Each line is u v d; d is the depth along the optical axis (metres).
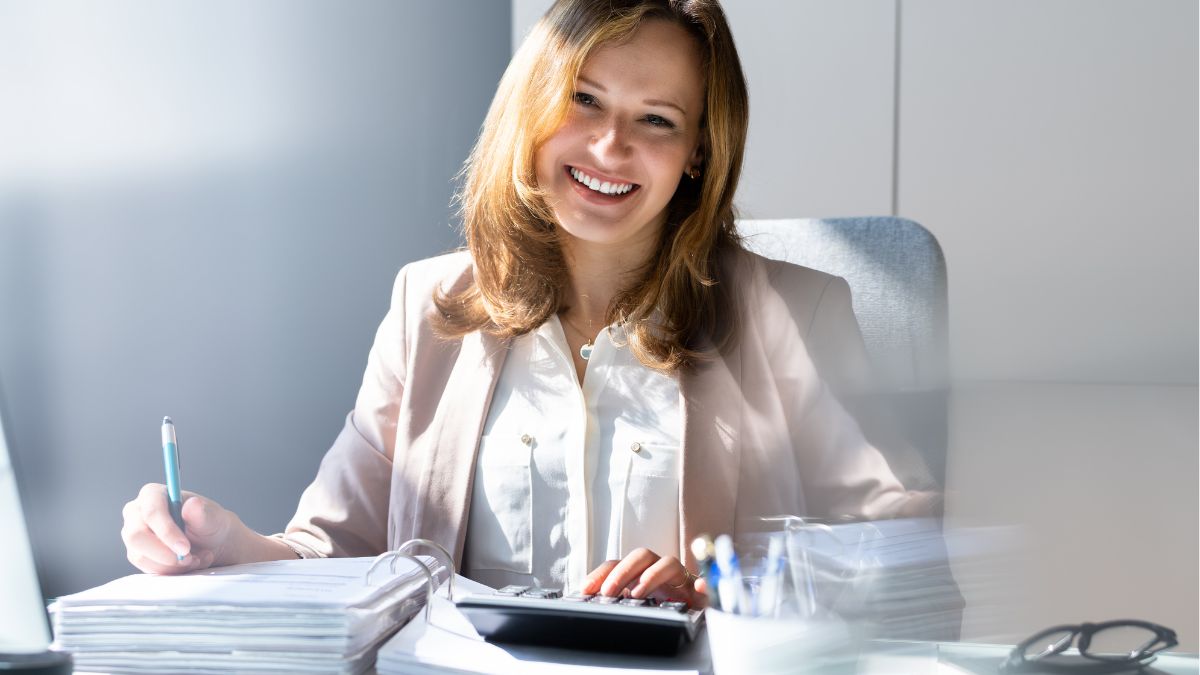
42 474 2.72
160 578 1.00
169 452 1.08
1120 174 2.29
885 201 2.41
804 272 1.54
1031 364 2.33
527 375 1.43
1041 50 2.31
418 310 1.51
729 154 1.44
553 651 0.86
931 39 2.36
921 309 1.55
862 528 1.10
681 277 1.44
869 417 1.49
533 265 1.44
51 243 2.72
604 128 1.37
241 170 2.73
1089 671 0.88
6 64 2.70
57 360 2.73
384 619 0.92
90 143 2.71
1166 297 2.27
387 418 1.49
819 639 0.92
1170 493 1.88
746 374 1.44
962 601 1.09
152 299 2.73
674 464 1.36
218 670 0.85
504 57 2.70
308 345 2.75
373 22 2.72
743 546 1.19
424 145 2.73
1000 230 2.35
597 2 1.36
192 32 2.71
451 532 1.36
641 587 1.01
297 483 2.74
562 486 1.36
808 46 2.43
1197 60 2.23
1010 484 1.99
